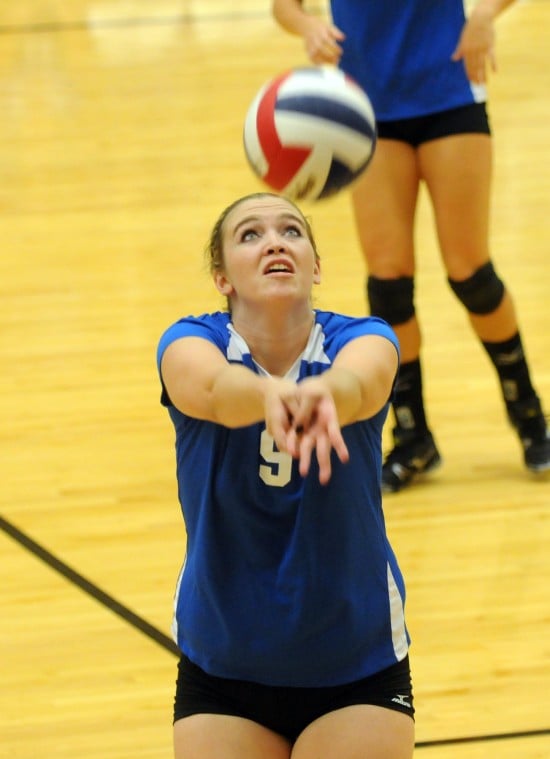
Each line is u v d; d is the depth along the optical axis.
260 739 7.24
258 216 7.24
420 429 14.62
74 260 22.25
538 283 20.62
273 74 33.47
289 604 7.06
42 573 12.90
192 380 6.75
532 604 12.10
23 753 10.08
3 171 27.05
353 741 6.99
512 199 24.50
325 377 6.21
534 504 14.12
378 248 13.94
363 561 7.14
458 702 10.55
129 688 10.91
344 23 13.77
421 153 13.80
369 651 7.25
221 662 7.27
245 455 6.91
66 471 15.23
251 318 7.27
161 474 15.09
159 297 20.52
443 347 18.39
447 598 12.25
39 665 11.30
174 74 33.88
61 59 35.97
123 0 43.00
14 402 17.11
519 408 14.73
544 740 9.98
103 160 27.47
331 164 9.03
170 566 12.95
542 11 38.62
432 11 13.47
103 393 17.30
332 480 6.92
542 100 30.39
